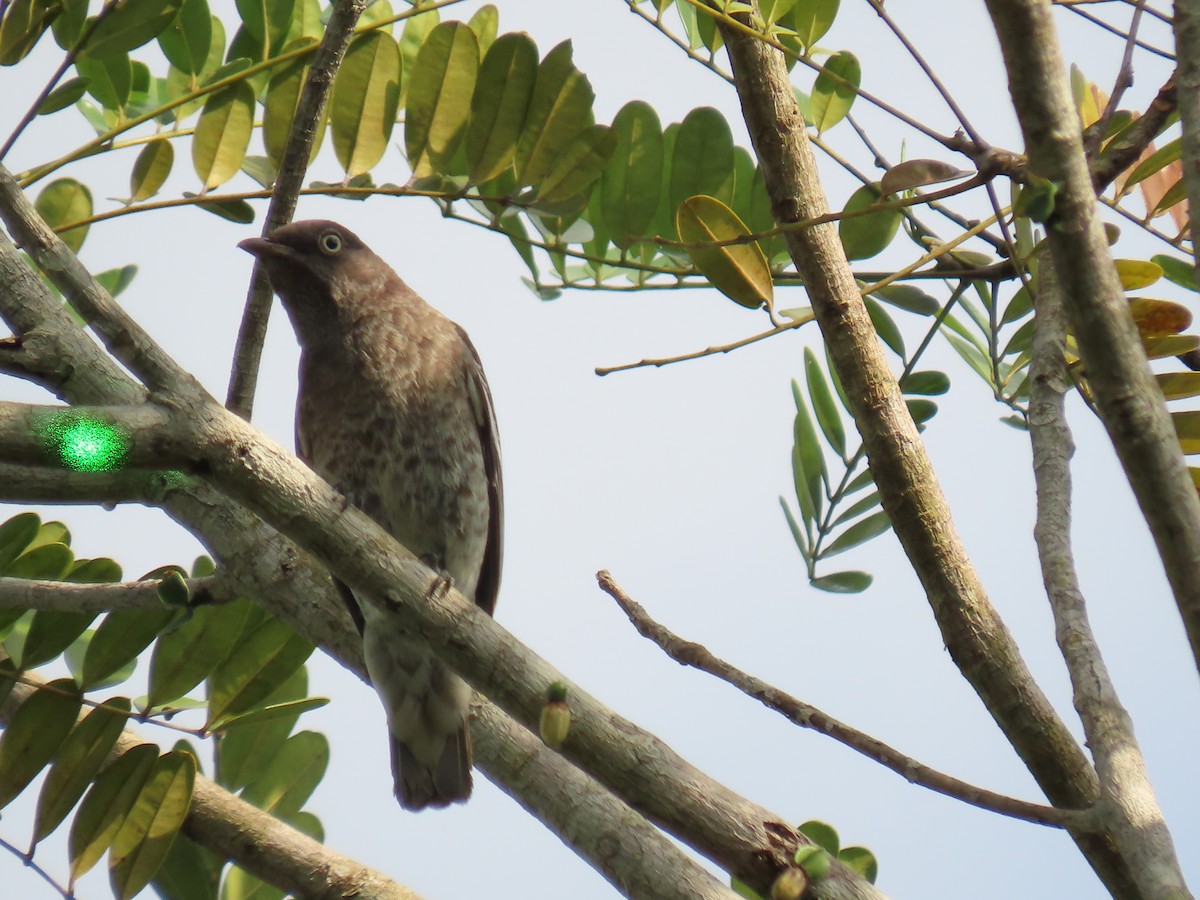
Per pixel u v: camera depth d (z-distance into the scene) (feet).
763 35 19.84
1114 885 19.49
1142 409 15.48
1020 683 20.43
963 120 17.60
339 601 26.22
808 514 27.81
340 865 24.85
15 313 20.92
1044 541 19.77
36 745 25.11
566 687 19.07
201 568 28.73
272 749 27.99
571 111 28.17
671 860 22.00
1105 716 17.87
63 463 18.97
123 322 20.13
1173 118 22.65
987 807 17.78
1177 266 26.71
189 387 20.20
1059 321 21.70
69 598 24.68
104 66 28.60
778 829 20.24
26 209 20.71
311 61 28.43
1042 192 15.28
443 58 28.04
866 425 21.22
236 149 28.27
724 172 28.96
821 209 21.58
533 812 23.07
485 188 28.73
